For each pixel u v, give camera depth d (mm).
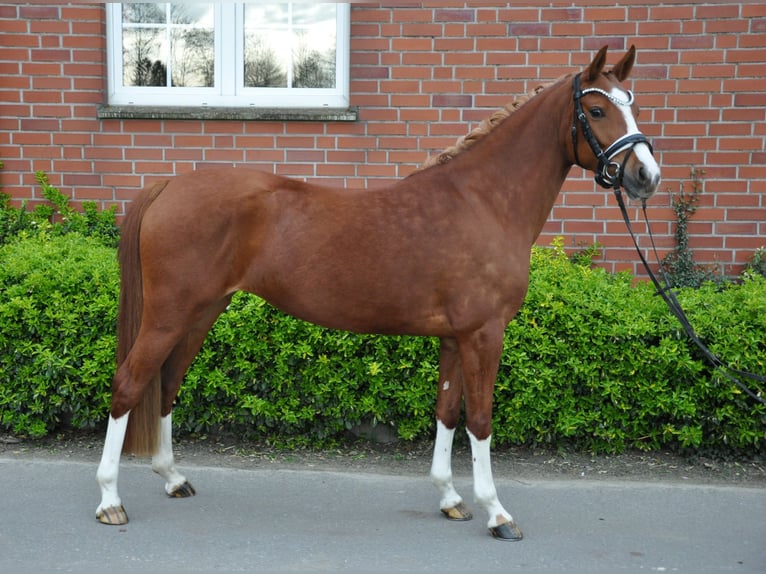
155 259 3100
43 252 4332
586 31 4824
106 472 3209
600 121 3057
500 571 2885
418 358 4062
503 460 4090
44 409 4152
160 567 2867
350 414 4145
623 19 4797
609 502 3547
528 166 3215
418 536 3188
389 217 3125
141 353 3135
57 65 4988
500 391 4047
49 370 3965
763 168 4812
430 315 3156
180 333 3164
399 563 2939
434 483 3385
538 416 4039
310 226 3111
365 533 3209
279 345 4012
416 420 4141
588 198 4914
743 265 4871
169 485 3533
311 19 5137
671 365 3941
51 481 3680
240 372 4105
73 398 4094
